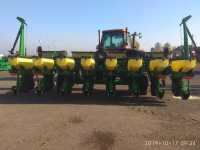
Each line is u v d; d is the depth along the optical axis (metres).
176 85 8.80
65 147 4.37
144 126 5.73
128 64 8.88
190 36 9.06
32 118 6.39
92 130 5.36
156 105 8.52
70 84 9.96
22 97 9.95
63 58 9.21
